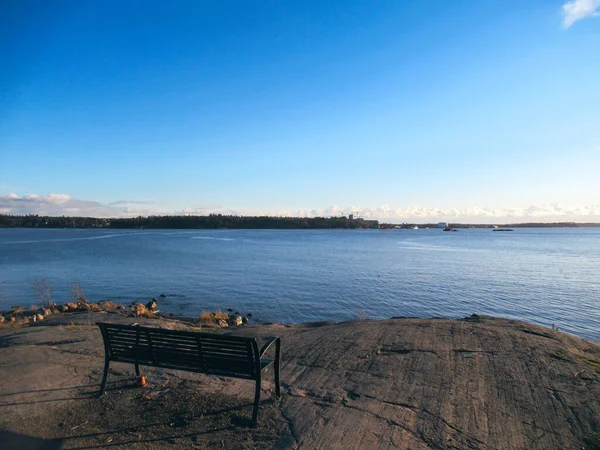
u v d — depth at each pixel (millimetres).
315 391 4918
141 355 4918
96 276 30688
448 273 32062
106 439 3883
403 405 4477
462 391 4773
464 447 3662
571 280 28125
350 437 3822
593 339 13992
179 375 5586
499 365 5492
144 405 4609
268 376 5504
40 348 6875
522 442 3742
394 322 8086
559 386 4812
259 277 29672
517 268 36000
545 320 16656
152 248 65438
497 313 17953
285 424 4098
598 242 98188
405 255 51344
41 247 67000
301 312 18375
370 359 5945
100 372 5699
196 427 4082
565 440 3764
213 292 23469
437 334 7004
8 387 5102
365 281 27516
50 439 3893
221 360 4504
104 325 4988
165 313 17734
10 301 21250
